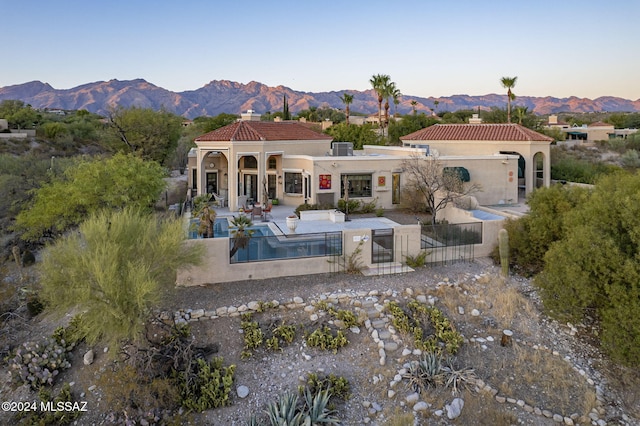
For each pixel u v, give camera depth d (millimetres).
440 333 17688
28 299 21109
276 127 40438
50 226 28172
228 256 21078
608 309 16438
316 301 19391
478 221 25875
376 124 91875
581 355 17266
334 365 16438
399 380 15664
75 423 14648
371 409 14781
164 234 16641
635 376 16125
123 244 16047
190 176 42344
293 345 17203
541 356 17125
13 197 32469
